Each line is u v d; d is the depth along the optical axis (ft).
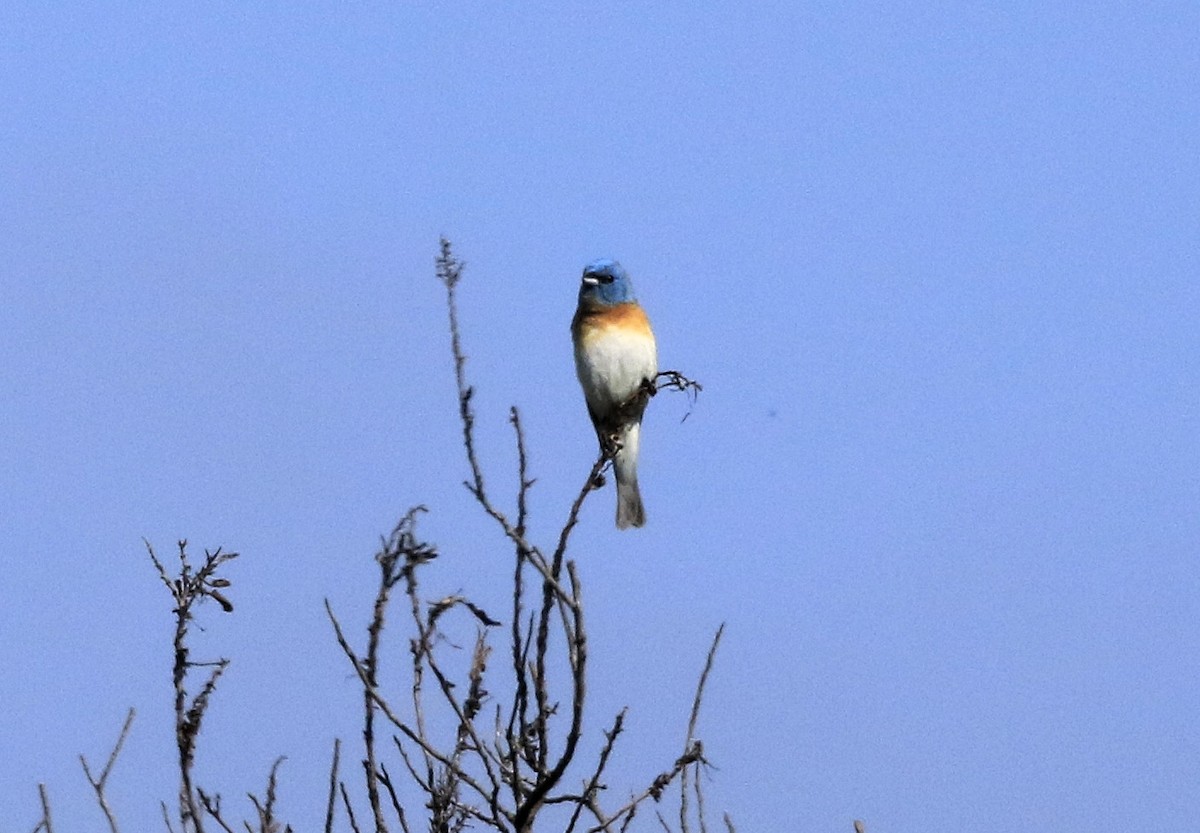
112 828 31.53
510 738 33.83
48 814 31.58
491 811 33.40
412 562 32.65
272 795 32.71
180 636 32.22
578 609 32.68
